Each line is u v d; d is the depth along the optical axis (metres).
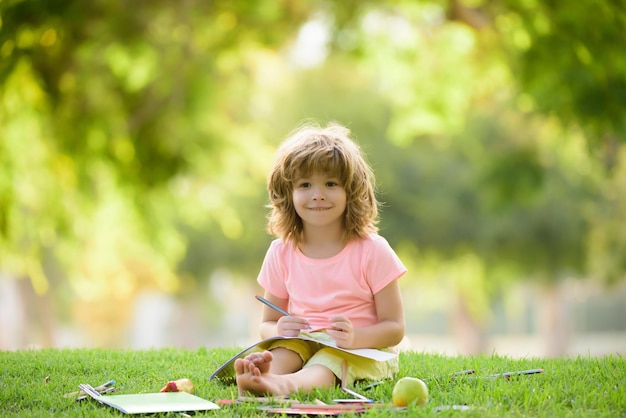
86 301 26.97
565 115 11.75
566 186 21.62
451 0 13.23
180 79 12.81
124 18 11.93
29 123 11.47
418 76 14.96
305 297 4.43
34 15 10.56
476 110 20.91
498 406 3.57
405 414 3.46
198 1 12.62
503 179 16.39
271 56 17.00
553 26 11.09
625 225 21.80
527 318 41.62
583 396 3.74
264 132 19.53
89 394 3.92
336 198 4.34
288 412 3.47
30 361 5.14
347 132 4.75
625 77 10.67
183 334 29.56
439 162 23.50
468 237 23.34
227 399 3.82
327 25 13.83
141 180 12.64
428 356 5.51
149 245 13.64
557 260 23.16
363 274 4.36
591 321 40.97
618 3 10.66
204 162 13.41
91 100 12.05
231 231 17.67
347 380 4.06
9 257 11.91
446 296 28.47
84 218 12.45
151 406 3.62
